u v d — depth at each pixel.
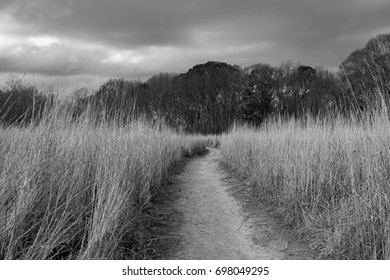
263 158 8.09
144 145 7.46
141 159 6.75
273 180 6.98
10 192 3.33
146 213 5.71
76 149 4.81
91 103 5.87
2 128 4.35
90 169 4.94
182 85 55.22
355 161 5.00
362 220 3.82
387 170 4.05
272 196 6.64
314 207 4.95
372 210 3.71
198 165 14.36
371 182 3.92
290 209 5.52
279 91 43.91
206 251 4.52
